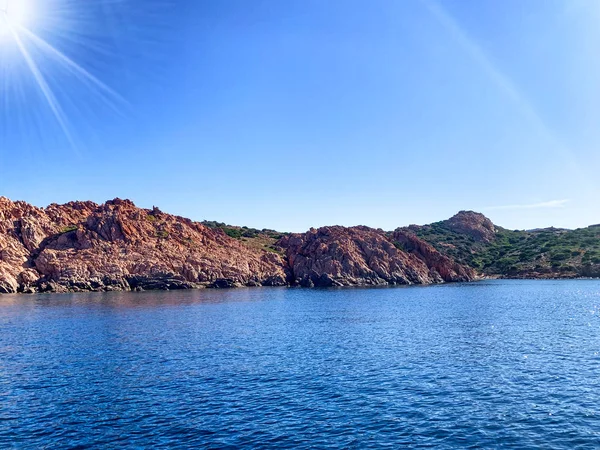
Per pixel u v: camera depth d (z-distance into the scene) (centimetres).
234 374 3900
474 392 3372
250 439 2553
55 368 4116
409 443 2494
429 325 6781
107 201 17450
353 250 18300
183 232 16812
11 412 2995
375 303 10388
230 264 16288
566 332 5975
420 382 3647
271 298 11669
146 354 4694
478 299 11275
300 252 18550
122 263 13950
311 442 2511
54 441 2548
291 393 3369
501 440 2520
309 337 5734
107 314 8044
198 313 8300
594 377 3725
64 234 14362
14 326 6606
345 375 3866
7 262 12925
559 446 2433
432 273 19562
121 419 2864
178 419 2859
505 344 5178
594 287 15338
